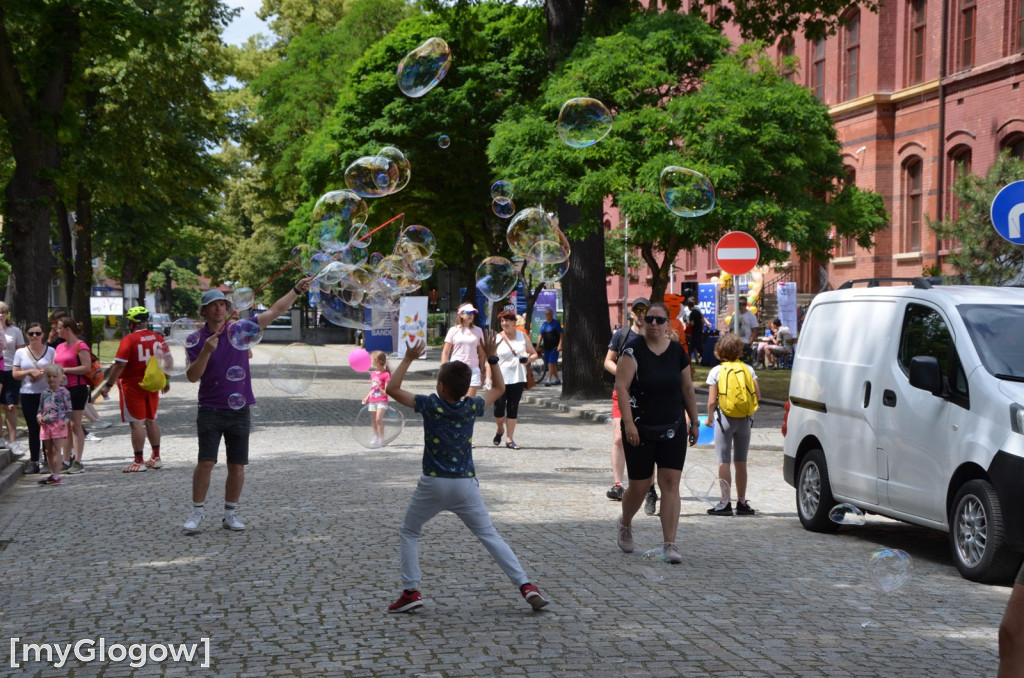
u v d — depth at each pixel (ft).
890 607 20.86
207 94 90.79
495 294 37.73
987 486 23.61
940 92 98.99
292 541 26.81
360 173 35.60
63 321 42.73
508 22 86.22
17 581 23.02
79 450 42.68
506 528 28.73
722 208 63.21
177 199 96.37
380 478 38.70
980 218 67.92
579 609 19.99
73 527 29.63
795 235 65.72
